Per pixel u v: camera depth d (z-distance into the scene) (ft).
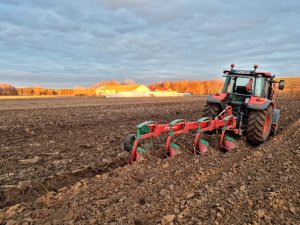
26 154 21.71
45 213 12.14
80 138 28.12
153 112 56.70
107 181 15.66
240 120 25.73
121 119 44.39
